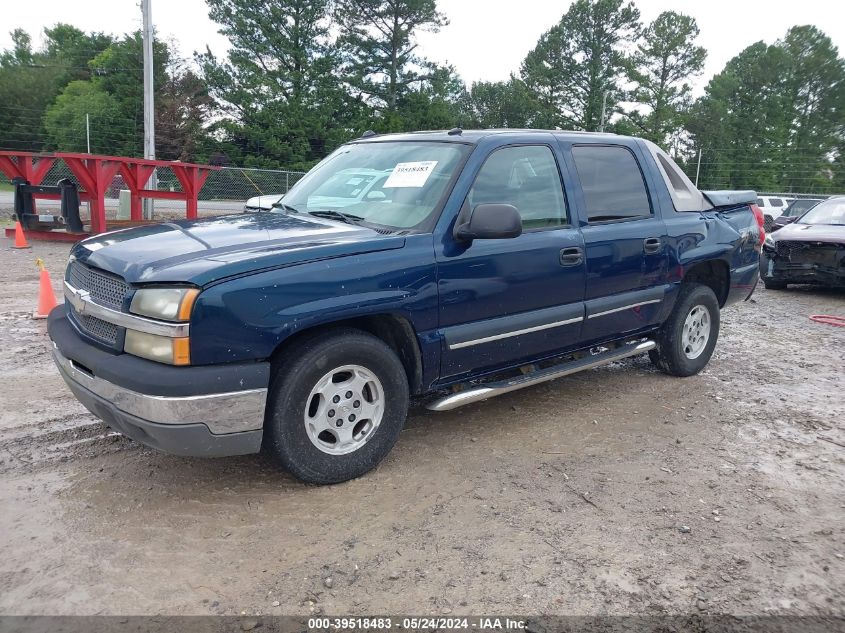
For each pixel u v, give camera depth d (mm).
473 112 67750
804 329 8211
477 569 3004
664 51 61250
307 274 3301
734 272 5863
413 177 4125
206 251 3326
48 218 14414
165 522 3299
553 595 2842
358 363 3582
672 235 5164
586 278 4539
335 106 50719
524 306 4223
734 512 3576
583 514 3506
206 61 50250
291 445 3426
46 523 3264
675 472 4031
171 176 32844
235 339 3123
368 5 50531
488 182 4086
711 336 5871
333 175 4672
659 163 5320
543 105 64062
